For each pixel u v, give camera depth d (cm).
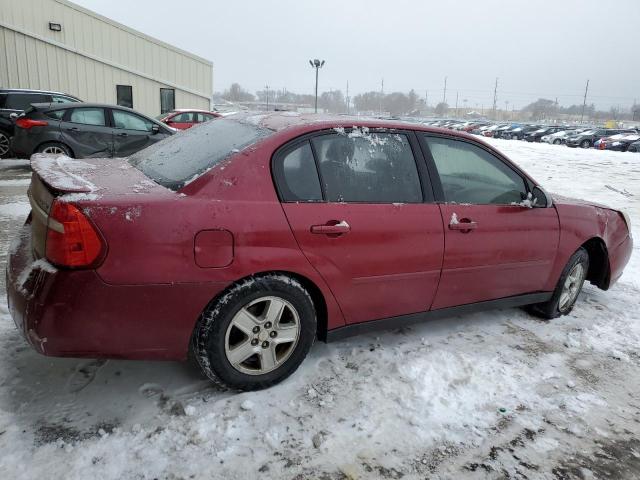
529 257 367
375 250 292
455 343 351
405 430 256
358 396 280
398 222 299
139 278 232
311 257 272
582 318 415
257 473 222
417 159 319
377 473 228
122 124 966
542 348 354
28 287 231
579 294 472
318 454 236
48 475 212
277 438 244
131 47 1841
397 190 308
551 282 392
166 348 249
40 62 1672
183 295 242
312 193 277
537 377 315
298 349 284
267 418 257
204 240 243
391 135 314
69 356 234
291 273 272
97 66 1784
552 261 384
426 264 315
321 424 256
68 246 222
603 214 425
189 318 247
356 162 296
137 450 229
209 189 251
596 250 438
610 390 308
